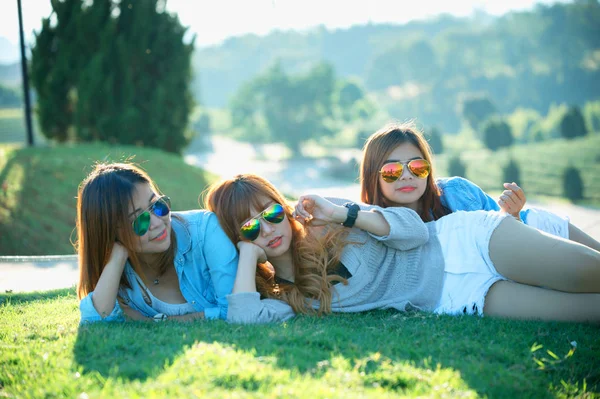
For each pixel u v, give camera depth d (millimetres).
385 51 154000
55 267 7289
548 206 32844
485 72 137250
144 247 3637
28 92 15336
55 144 16812
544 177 45812
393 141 4285
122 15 16062
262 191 3791
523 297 3738
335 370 2791
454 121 127500
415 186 4266
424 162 4266
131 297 3896
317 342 3178
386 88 149125
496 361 3068
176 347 3062
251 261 3742
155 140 16422
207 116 99188
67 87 16000
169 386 2561
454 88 133000
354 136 97500
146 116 16281
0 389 2750
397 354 3070
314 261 3904
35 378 2812
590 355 3176
